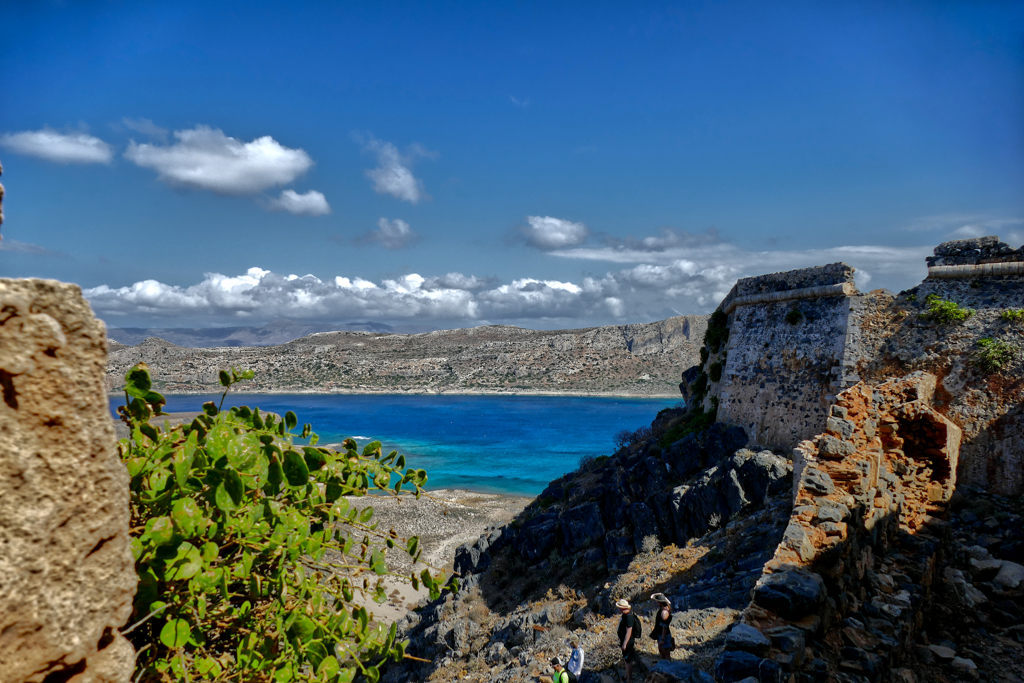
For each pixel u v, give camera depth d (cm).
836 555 1070
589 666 1304
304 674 469
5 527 198
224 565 424
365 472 555
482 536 3812
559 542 3288
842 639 980
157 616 387
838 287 2947
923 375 2439
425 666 2411
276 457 448
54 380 212
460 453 13438
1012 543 1738
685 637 1230
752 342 3247
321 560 520
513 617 2489
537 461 12431
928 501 1808
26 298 206
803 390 2955
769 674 769
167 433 442
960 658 1141
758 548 2000
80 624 216
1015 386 2361
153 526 362
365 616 500
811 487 1231
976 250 2652
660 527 2792
